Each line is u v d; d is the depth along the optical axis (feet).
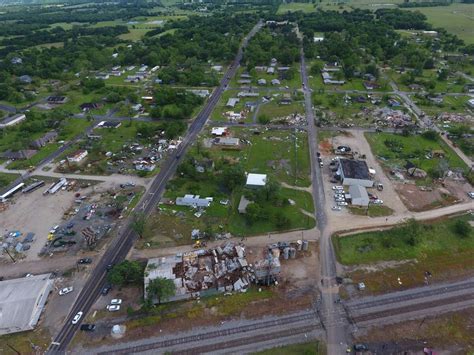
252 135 514.68
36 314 247.50
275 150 471.21
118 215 350.84
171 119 579.89
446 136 504.84
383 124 540.52
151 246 312.09
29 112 587.68
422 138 498.28
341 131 520.01
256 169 428.56
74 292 269.44
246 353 225.56
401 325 241.96
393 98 640.17
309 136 508.12
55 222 344.90
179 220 343.05
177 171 420.36
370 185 387.34
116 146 492.13
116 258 299.99
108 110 621.72
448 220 339.77
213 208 358.84
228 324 244.42
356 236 320.09
